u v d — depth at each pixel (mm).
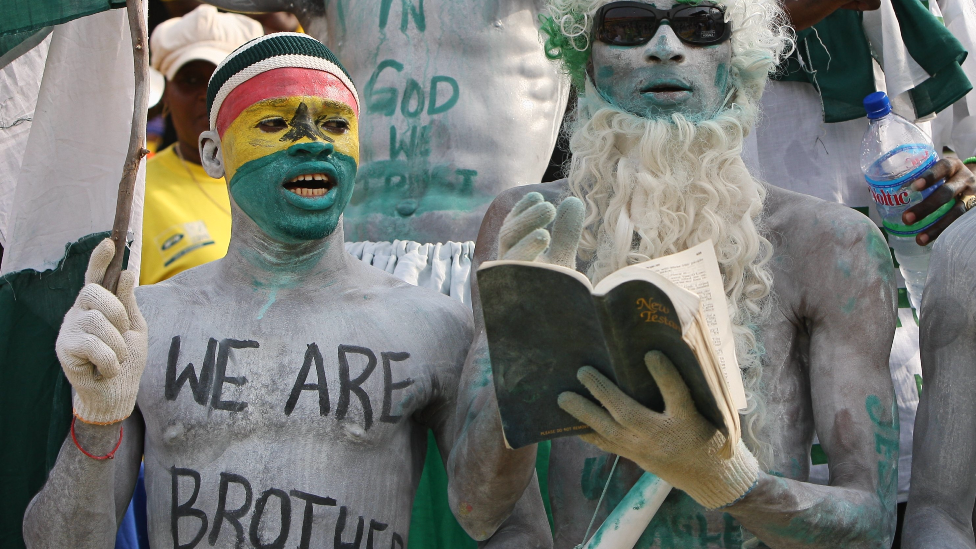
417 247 3779
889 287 2648
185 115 5082
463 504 2547
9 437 3244
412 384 2787
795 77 4141
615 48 2842
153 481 2711
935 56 4027
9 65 3746
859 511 2410
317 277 2904
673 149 2762
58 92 3498
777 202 2826
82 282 3375
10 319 3328
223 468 2662
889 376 2619
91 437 2471
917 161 3561
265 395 2705
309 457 2676
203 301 2865
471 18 4023
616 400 2082
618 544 2438
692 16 2809
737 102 2910
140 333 2461
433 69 3994
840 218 2711
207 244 4770
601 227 2773
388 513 2729
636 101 2818
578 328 2051
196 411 2689
